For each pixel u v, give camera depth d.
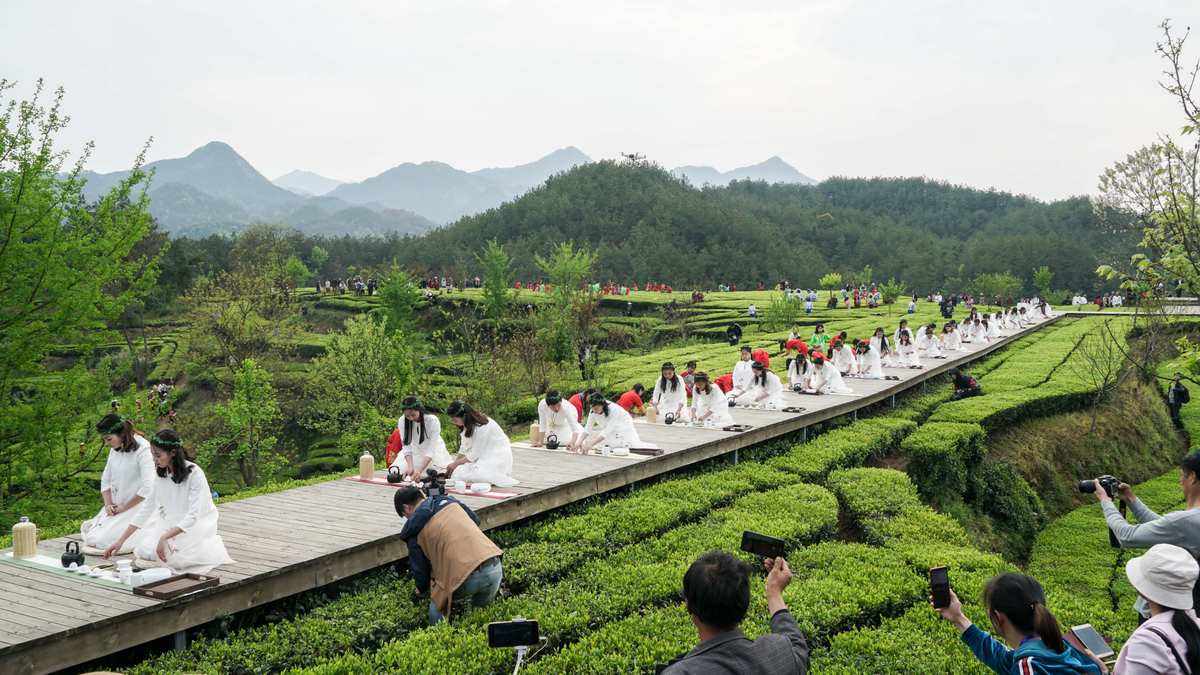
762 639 3.78
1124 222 33.84
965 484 16.44
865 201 179.00
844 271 118.00
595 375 27.61
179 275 54.00
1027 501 17.42
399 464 11.41
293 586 7.69
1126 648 4.36
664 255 109.00
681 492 12.05
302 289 74.44
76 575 7.41
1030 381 24.66
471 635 6.91
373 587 8.36
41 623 6.16
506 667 6.55
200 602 6.94
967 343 33.75
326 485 11.38
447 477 10.73
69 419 15.72
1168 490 20.30
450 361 29.91
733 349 35.44
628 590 8.15
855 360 24.59
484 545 7.34
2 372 15.30
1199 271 10.83
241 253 67.12
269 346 38.19
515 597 7.95
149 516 7.96
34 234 15.27
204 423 28.42
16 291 14.88
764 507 11.45
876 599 8.18
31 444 15.37
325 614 7.51
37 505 15.62
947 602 4.63
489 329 45.31
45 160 14.77
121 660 6.85
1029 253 102.25
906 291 109.50
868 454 16.19
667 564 8.91
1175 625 4.33
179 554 7.32
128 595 6.83
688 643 6.88
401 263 110.12
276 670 6.59
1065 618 8.40
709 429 15.62
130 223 16.47
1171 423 26.41
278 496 10.69
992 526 16.53
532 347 28.80
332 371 25.39
